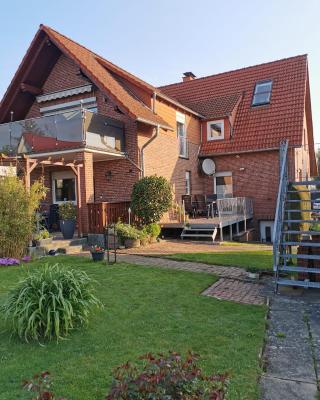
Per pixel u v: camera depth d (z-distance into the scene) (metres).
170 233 16.62
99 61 18.33
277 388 3.89
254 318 5.89
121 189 16.33
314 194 12.29
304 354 4.70
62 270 5.84
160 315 6.00
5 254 10.33
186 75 27.11
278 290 7.58
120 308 6.31
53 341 5.05
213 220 16.55
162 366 2.74
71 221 13.10
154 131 17.12
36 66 17.73
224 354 4.60
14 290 5.57
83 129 13.83
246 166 20.70
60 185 17.73
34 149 14.87
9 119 18.92
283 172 9.63
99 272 8.84
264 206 20.22
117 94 15.83
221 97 22.98
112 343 4.95
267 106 21.34
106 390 3.79
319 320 5.88
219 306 6.50
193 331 5.34
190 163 20.58
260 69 23.81
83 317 5.46
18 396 3.71
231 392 3.74
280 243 8.30
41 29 16.73
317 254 8.22
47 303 5.21
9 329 5.46
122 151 15.91
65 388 3.83
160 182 14.45
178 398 2.62
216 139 21.50
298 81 21.72
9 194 10.22
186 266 9.68
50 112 18.28
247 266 9.59
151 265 9.73
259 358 4.51
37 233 11.80
